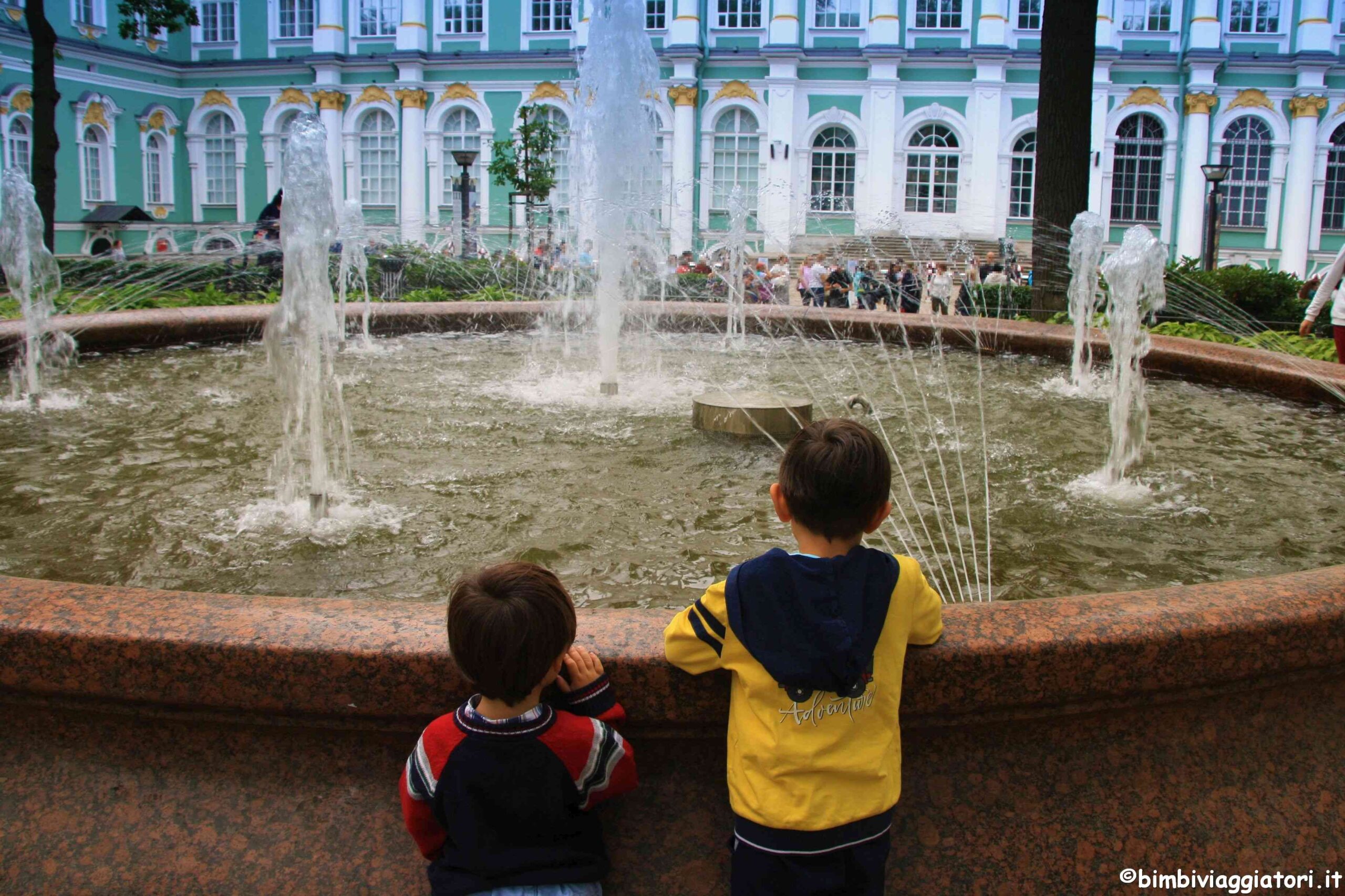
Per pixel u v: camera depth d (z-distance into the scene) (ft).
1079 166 36.81
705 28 105.70
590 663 5.66
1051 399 19.92
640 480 13.33
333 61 110.73
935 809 6.15
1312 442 16.10
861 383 21.72
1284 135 103.45
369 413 17.21
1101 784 6.26
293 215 14.19
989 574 10.52
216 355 22.72
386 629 5.88
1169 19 104.22
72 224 104.73
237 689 5.78
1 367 20.52
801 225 105.40
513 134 110.11
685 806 6.04
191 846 6.00
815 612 5.13
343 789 6.04
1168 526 12.08
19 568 10.02
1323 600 6.31
